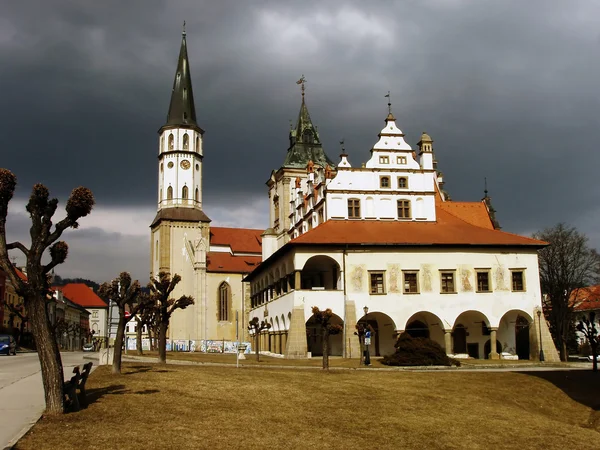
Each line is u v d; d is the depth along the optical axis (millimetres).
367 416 26281
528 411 32406
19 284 21172
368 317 68750
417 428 25156
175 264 117000
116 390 27328
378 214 74188
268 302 79500
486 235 70750
